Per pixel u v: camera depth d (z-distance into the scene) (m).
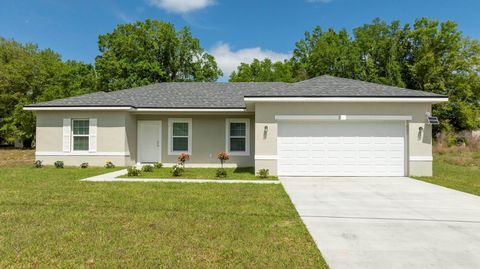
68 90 31.78
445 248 4.52
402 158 12.20
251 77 44.56
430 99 11.72
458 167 16.00
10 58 37.31
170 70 35.56
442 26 32.56
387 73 33.81
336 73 35.94
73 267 3.76
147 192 8.51
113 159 15.19
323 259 4.07
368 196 8.31
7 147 34.34
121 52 32.94
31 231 5.06
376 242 4.76
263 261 3.99
